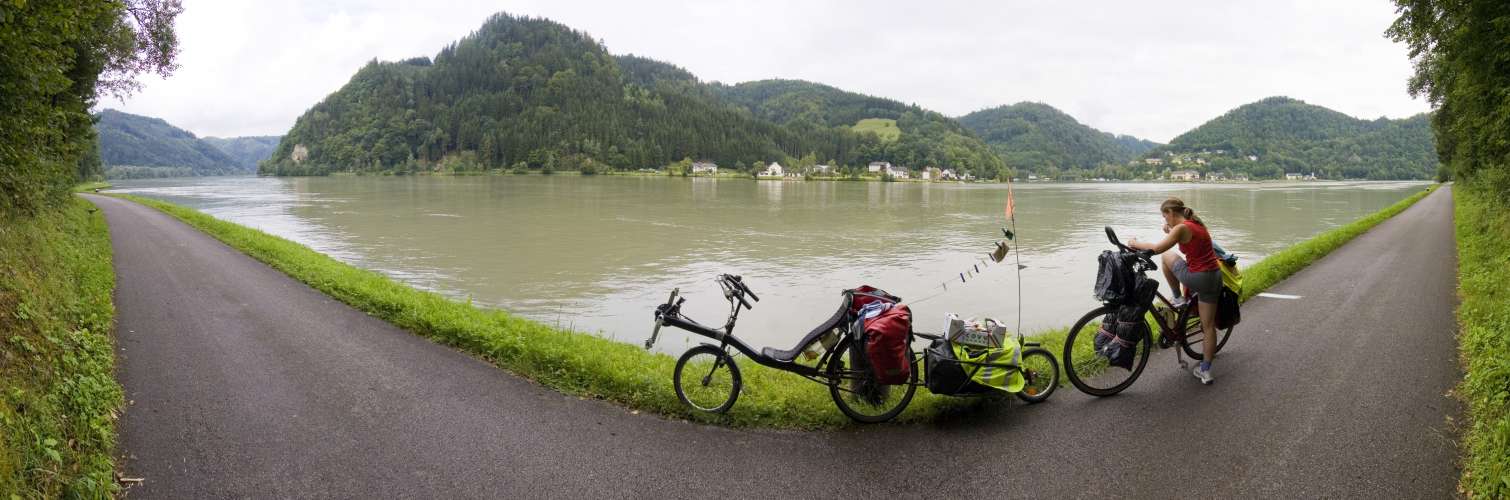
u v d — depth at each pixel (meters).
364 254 27.78
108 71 19.78
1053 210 61.97
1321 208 60.91
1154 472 4.42
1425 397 5.58
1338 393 5.74
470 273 22.84
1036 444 4.89
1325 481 4.22
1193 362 6.76
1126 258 5.86
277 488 4.39
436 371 6.96
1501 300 8.19
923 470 4.54
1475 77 15.51
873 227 42.12
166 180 176.88
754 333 14.22
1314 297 10.19
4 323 5.80
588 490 4.34
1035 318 15.15
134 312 9.91
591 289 19.75
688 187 118.94
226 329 8.88
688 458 4.80
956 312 15.81
